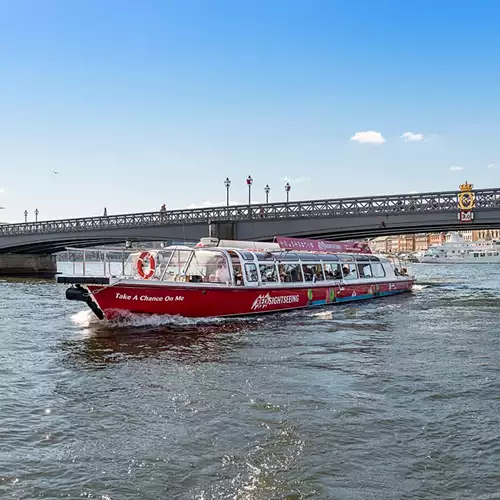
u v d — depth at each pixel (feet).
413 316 74.95
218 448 25.40
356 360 44.39
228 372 40.11
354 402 32.19
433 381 37.09
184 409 31.07
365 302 96.37
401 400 32.65
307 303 83.30
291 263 82.58
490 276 228.02
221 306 69.26
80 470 23.24
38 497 20.95
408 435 26.89
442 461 23.93
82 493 21.25
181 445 25.80
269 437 26.68
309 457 24.34
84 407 31.65
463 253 453.99
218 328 62.39
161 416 29.89
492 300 101.30
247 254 74.64
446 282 172.76
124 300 62.23
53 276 234.79
